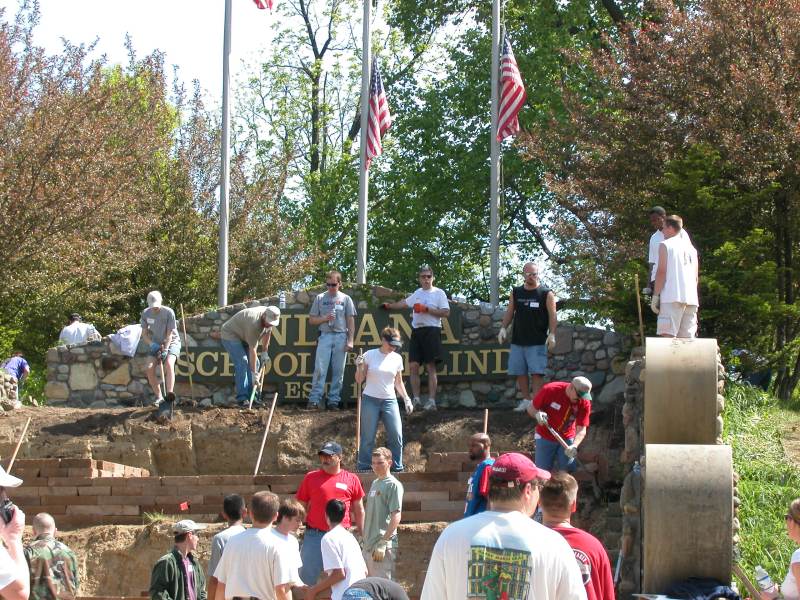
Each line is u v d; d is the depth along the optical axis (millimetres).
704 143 17844
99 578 13750
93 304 28344
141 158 27422
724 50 18469
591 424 15492
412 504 13781
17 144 24719
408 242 31172
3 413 17797
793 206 17766
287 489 14367
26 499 14750
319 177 34625
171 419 17141
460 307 18500
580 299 20391
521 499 5566
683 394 11031
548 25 28953
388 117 21078
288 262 31781
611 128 19641
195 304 30422
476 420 16375
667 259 12812
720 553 9406
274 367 18797
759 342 17000
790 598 8281
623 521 11492
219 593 9102
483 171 29156
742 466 13523
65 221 24641
